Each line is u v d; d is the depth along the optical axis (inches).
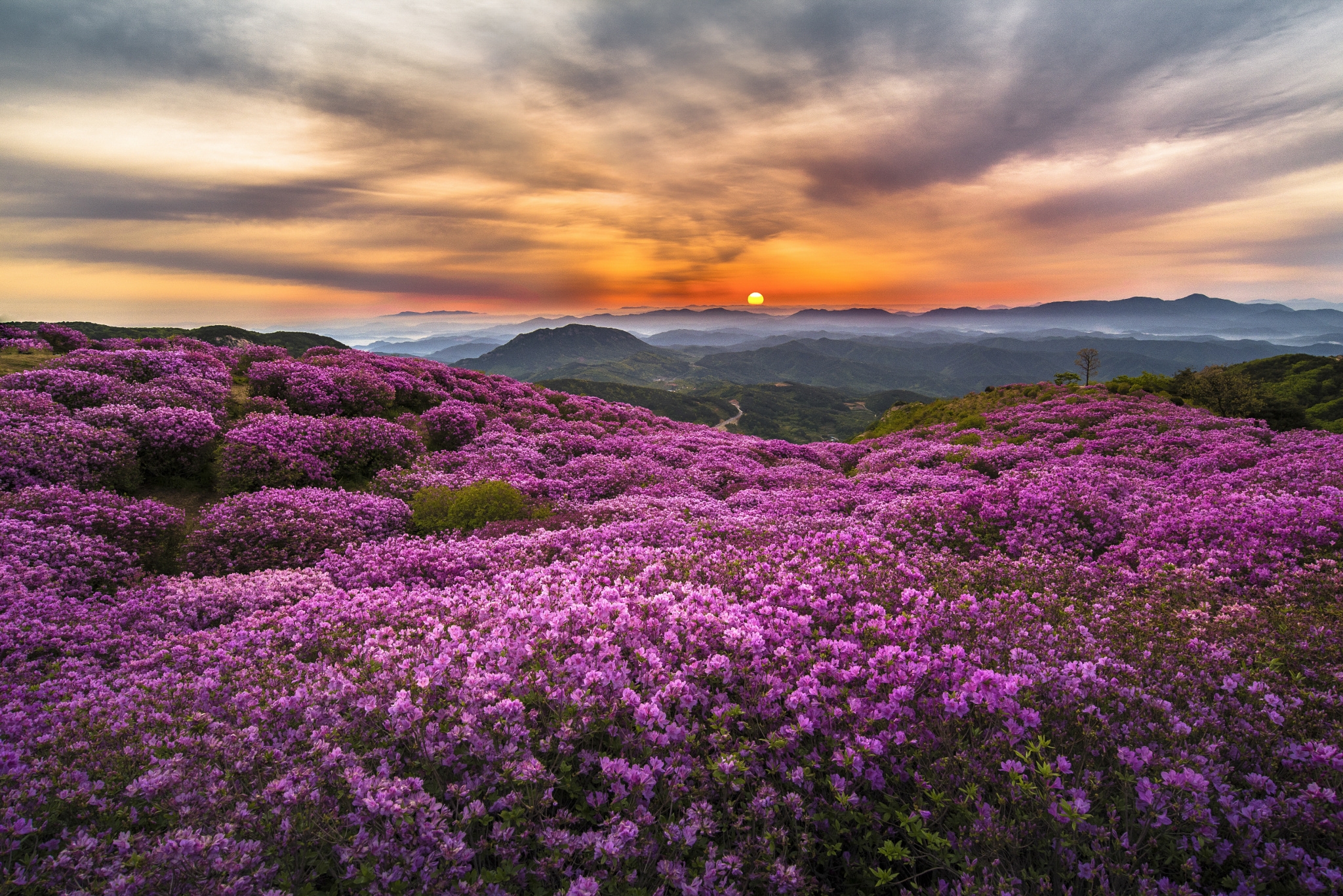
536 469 818.2
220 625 323.0
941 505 462.6
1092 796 136.1
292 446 665.6
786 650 193.9
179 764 162.2
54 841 136.2
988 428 1253.7
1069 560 342.3
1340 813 123.7
